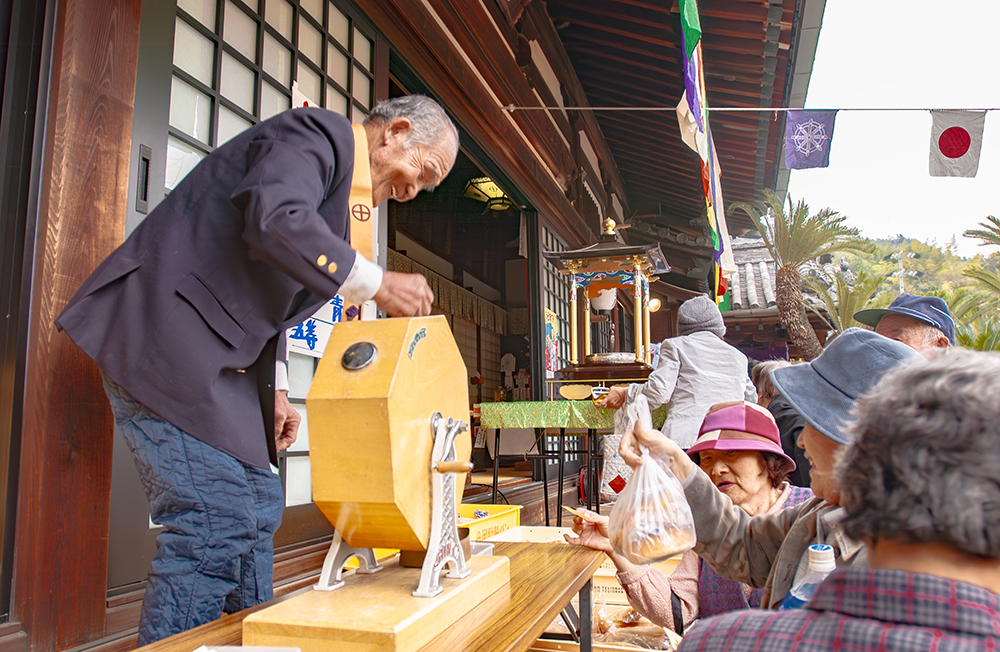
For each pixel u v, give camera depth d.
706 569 1.82
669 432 3.21
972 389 0.55
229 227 1.33
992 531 0.51
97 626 1.69
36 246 1.66
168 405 1.26
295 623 0.88
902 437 0.56
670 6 5.87
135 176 1.99
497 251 11.09
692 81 3.55
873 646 0.52
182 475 1.26
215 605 1.29
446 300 9.68
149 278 1.29
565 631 2.10
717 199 5.85
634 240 12.66
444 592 0.99
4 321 1.66
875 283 14.34
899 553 0.57
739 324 16.69
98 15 1.84
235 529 1.31
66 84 1.73
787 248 14.01
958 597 0.52
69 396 1.64
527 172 6.11
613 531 1.31
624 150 10.27
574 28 7.16
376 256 3.29
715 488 1.39
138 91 2.03
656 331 15.14
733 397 3.21
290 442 1.89
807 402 1.08
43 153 1.70
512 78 5.71
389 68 4.02
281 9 2.86
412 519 0.98
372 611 0.91
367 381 0.95
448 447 1.05
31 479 1.58
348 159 1.42
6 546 1.59
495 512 3.00
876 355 1.07
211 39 2.44
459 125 4.77
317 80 3.12
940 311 2.73
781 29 6.04
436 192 8.94
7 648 1.49
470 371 10.50
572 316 4.76
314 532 2.82
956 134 4.96
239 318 1.33
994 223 14.23
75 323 1.27
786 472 1.78
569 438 7.25
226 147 1.38
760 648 0.58
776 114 7.82
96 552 1.70
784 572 1.16
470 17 4.83
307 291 1.46
